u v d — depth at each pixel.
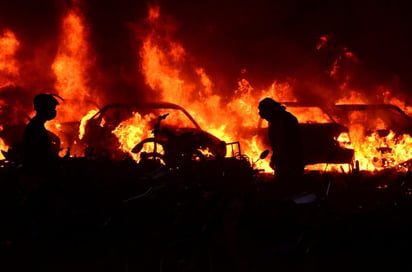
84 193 5.09
